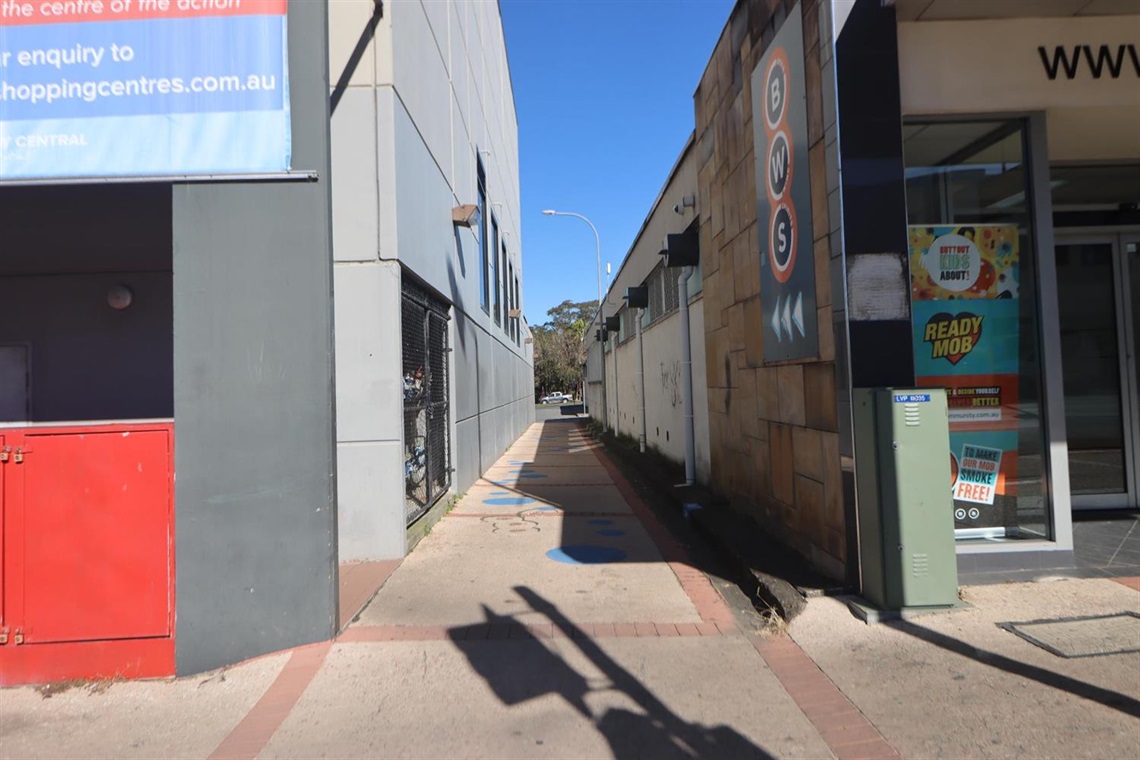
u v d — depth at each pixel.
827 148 5.61
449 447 10.82
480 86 15.61
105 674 4.71
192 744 3.85
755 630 5.20
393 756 3.64
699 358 11.03
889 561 5.07
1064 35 5.71
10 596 4.71
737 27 8.05
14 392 8.62
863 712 3.89
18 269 8.63
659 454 15.43
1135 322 7.84
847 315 5.34
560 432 29.56
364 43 7.34
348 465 7.25
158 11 4.97
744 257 7.98
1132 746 3.45
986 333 5.98
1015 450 5.96
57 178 4.93
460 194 12.09
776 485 7.10
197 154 4.93
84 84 4.95
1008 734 3.59
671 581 6.50
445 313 10.66
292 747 3.75
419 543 8.03
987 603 5.23
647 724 3.89
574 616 5.55
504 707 4.12
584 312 81.44
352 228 7.31
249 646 4.84
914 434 5.06
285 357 4.91
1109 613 4.97
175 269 4.89
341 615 5.50
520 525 9.09
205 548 4.80
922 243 5.95
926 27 5.65
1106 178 7.58
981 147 5.98
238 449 4.86
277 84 4.95
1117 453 7.80
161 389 8.66
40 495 4.74
